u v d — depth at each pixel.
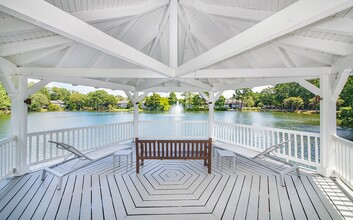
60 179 3.31
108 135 6.37
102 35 1.96
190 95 15.06
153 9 3.61
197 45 5.15
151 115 12.44
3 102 7.92
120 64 5.38
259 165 4.57
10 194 3.10
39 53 3.70
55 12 1.48
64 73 3.80
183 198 2.97
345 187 3.35
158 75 3.98
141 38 4.56
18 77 3.84
